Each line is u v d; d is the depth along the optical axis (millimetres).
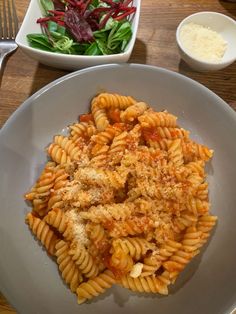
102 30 281
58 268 223
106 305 216
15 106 278
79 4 285
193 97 264
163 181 230
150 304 216
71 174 242
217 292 216
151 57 295
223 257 227
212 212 241
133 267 215
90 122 262
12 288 210
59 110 263
